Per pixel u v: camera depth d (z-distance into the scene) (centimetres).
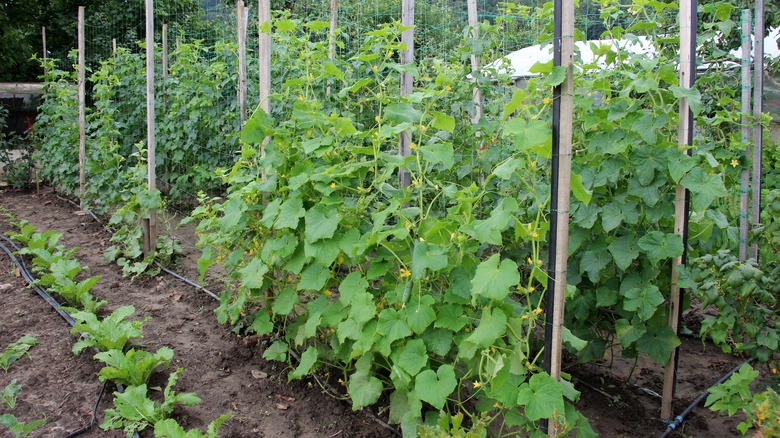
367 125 525
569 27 246
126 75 917
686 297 368
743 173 433
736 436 337
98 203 805
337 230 343
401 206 326
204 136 784
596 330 398
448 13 1008
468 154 477
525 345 283
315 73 477
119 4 1711
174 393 350
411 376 302
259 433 337
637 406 372
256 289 400
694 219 372
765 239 361
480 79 491
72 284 511
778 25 659
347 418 351
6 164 1128
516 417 285
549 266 266
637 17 408
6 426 328
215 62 783
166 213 816
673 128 347
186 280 575
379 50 432
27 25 1731
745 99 437
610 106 345
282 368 408
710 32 400
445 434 268
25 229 630
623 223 355
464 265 307
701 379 408
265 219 361
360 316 311
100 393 366
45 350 427
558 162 256
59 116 956
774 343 308
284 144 383
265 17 465
